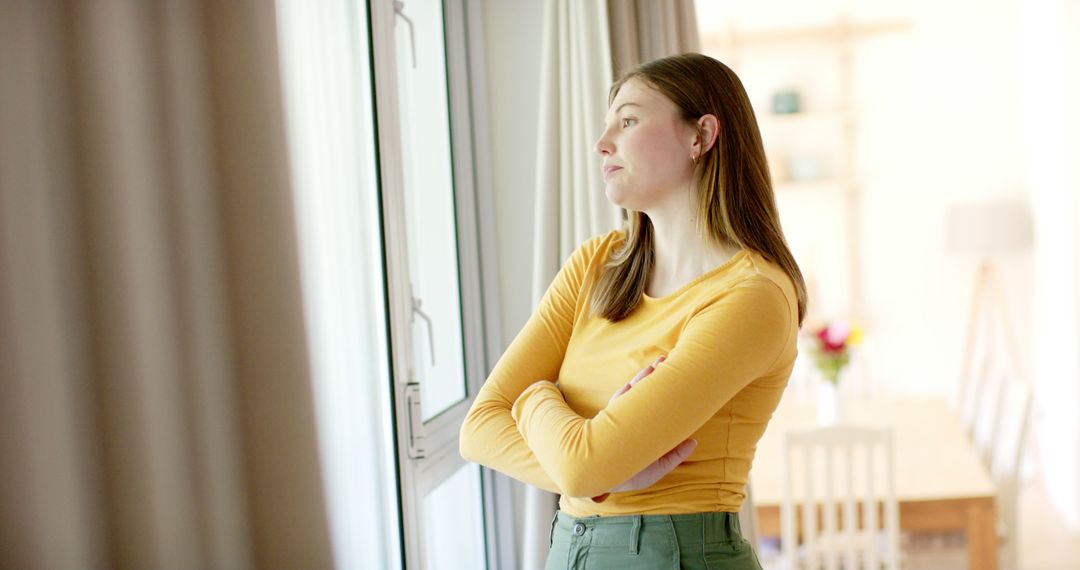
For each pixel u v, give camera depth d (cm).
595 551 136
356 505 182
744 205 140
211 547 113
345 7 188
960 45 529
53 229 98
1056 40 457
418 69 226
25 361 94
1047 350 509
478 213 255
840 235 543
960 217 504
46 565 96
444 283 239
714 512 135
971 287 538
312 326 164
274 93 118
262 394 119
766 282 132
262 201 118
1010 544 329
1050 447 501
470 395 249
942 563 320
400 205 197
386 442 196
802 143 541
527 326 157
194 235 112
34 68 96
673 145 140
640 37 237
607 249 155
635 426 124
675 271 144
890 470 270
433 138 234
